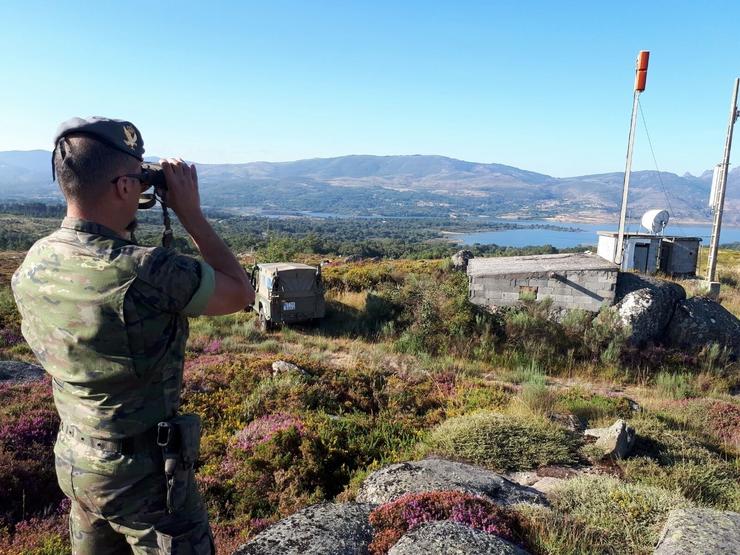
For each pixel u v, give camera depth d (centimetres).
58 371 167
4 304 1423
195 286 170
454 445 607
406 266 2128
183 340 181
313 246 4797
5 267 2670
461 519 363
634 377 1124
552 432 646
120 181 168
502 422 649
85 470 170
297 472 555
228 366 933
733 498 533
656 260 1966
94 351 161
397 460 602
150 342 165
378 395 862
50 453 562
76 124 163
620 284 1340
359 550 344
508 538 355
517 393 905
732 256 3275
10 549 405
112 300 159
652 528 395
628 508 421
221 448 616
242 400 778
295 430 616
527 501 450
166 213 186
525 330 1242
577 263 1421
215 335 1317
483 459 585
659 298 1277
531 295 1348
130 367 163
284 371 899
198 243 189
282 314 1387
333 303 1620
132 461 169
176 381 180
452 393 891
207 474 548
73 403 171
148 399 171
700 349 1238
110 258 162
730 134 1720
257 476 542
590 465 593
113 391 165
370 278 1848
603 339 1211
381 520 369
